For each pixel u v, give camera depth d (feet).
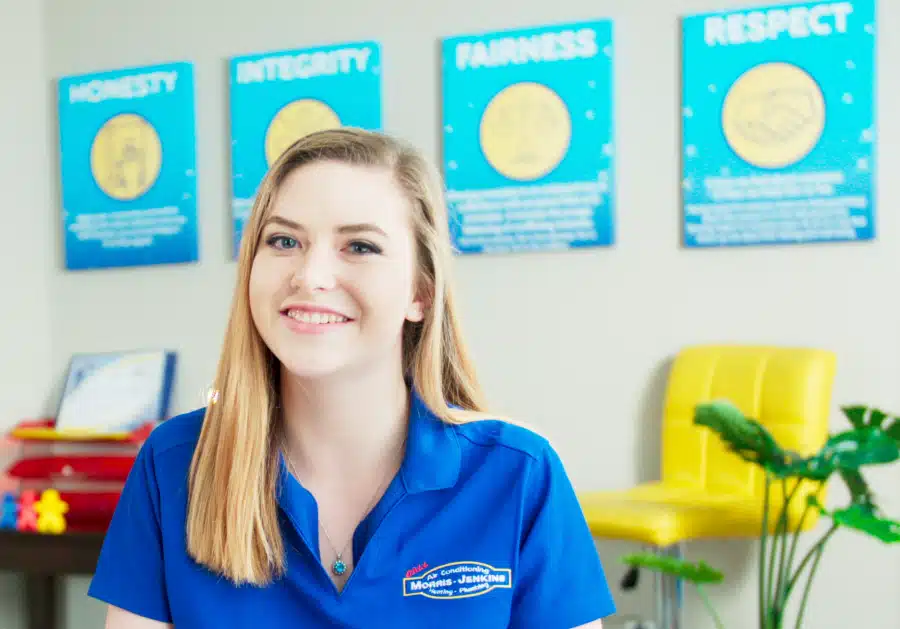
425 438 2.61
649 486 8.09
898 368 8.09
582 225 8.95
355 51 9.65
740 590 8.41
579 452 9.04
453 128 9.34
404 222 2.48
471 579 2.54
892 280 8.11
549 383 9.14
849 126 8.16
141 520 2.67
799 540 8.26
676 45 8.73
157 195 10.39
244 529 2.47
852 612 8.11
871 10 8.08
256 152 10.00
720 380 8.10
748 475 7.80
